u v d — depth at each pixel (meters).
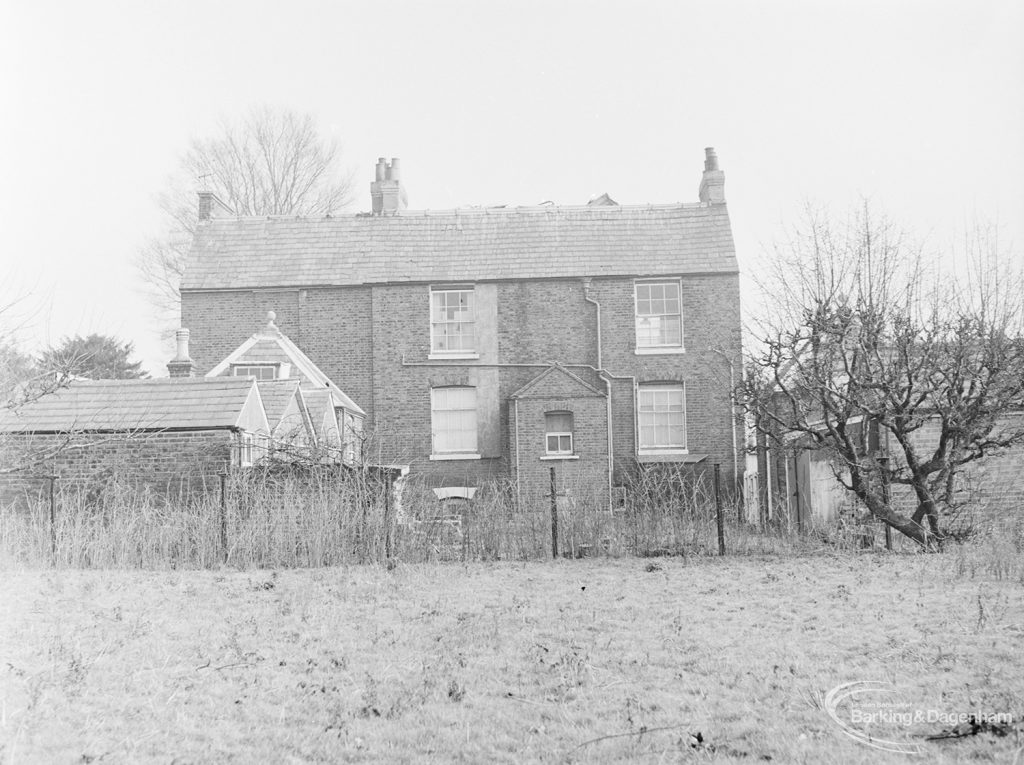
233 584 13.98
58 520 16.92
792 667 8.20
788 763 5.99
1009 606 10.95
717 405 31.00
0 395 17.86
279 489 17.91
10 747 6.50
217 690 7.82
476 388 31.47
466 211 33.41
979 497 18.69
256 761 6.22
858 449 19.31
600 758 6.15
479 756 6.22
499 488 19.50
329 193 51.25
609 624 10.38
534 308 31.75
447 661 8.65
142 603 12.15
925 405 20.06
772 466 27.97
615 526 17.70
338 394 29.84
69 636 9.97
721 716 6.95
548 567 15.82
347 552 17.00
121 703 7.49
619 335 31.50
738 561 16.31
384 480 18.33
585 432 30.23
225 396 21.64
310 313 31.86
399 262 32.25
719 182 33.09
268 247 32.75
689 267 31.59
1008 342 17.53
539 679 8.00
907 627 9.95
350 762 6.21
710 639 9.49
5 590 13.25
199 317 31.91
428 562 16.70
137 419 21.19
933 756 6.09
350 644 9.49
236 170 49.50
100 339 40.47
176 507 18.27
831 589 12.75
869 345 17.81
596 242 32.41
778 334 18.47
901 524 17.77
